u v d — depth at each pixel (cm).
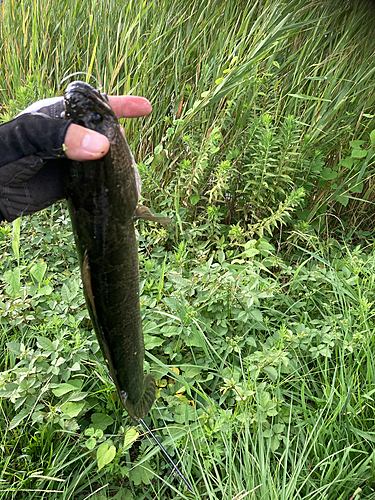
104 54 82
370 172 75
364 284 63
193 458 48
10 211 28
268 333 60
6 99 88
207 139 68
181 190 73
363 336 51
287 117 71
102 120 26
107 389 49
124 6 81
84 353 50
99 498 45
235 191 76
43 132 25
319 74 75
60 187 28
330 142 75
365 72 72
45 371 48
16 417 44
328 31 72
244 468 46
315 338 58
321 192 78
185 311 55
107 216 28
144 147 78
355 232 77
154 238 70
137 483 46
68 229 69
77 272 62
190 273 65
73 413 45
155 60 76
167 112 80
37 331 54
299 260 74
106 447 43
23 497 43
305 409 49
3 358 53
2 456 44
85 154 25
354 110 73
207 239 75
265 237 72
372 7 69
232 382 47
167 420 51
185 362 56
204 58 75
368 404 48
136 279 34
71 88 26
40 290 56
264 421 46
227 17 77
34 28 86
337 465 47
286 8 68
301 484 45
